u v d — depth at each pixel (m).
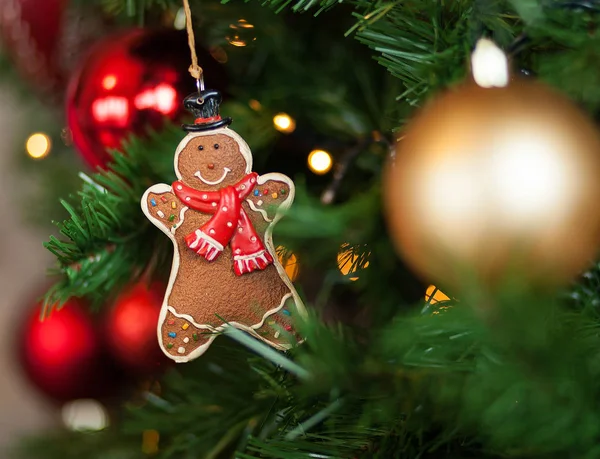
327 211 0.44
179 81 0.47
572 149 0.33
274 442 0.38
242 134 0.49
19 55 0.63
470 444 0.39
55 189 0.71
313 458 0.38
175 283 0.42
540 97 0.34
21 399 0.93
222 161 0.42
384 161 0.49
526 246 0.32
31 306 0.64
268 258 0.42
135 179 0.46
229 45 0.54
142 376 0.57
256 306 0.42
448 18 0.39
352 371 0.37
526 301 0.30
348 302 0.56
